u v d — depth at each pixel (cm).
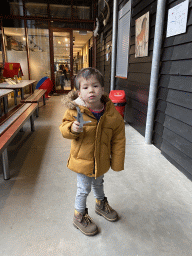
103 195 162
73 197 190
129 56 428
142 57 352
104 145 132
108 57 636
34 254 131
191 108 214
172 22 247
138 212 172
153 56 281
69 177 225
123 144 139
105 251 134
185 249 137
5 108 483
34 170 239
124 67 466
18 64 698
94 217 165
